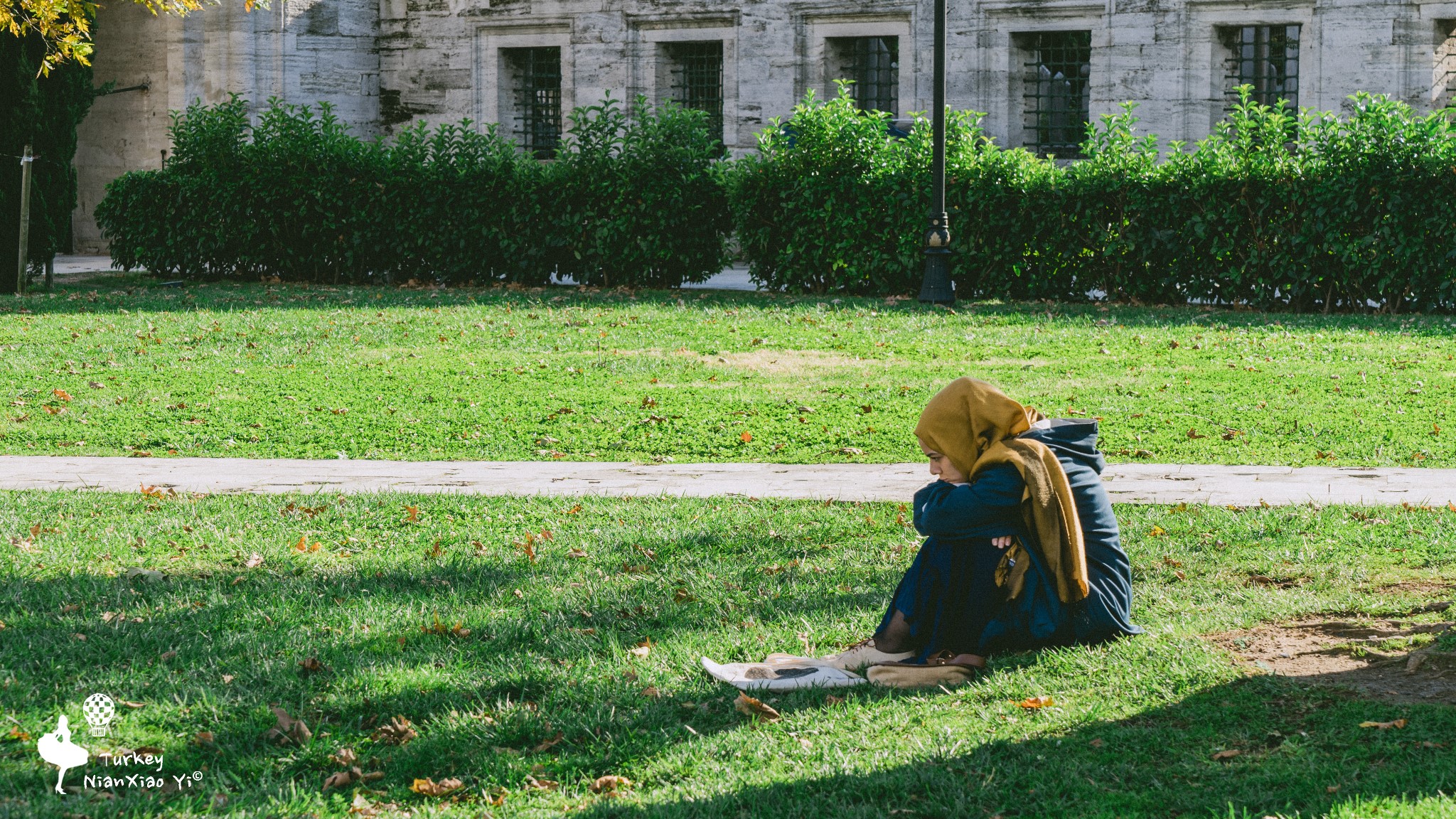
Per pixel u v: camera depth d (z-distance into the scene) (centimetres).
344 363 1336
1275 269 1728
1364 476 814
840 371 1277
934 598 481
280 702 448
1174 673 452
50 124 2055
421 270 2241
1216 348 1356
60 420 1068
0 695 450
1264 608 530
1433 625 491
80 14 1571
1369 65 2261
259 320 1641
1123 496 769
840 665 482
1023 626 479
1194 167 1777
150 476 876
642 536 692
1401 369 1205
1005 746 402
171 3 1705
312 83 2859
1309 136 1719
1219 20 2352
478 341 1475
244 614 554
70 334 1511
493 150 2214
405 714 442
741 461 941
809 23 2639
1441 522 664
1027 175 1855
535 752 412
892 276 1938
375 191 2223
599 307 1788
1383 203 1658
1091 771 383
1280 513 700
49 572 624
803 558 645
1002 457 473
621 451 971
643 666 484
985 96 2522
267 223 2278
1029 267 1878
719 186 2080
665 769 397
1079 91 2556
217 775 393
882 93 2702
